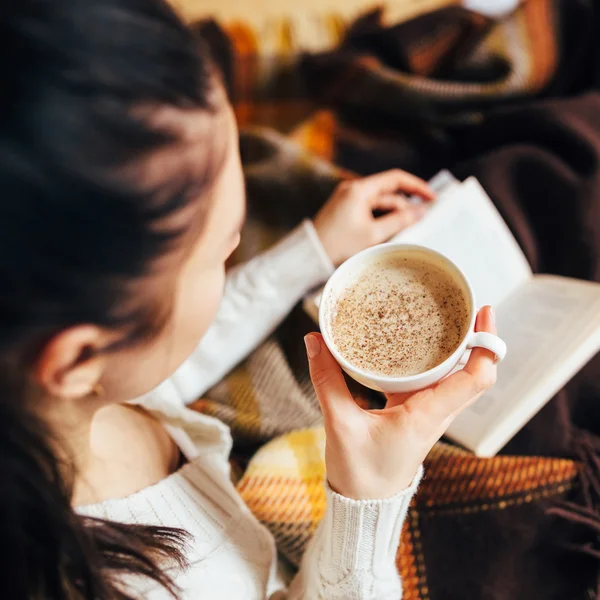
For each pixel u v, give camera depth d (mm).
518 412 637
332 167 879
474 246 729
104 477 503
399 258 494
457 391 459
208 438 596
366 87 972
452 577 656
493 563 655
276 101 1048
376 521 491
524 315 708
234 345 723
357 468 472
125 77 341
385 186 752
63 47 333
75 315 358
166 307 393
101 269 352
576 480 679
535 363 656
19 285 343
